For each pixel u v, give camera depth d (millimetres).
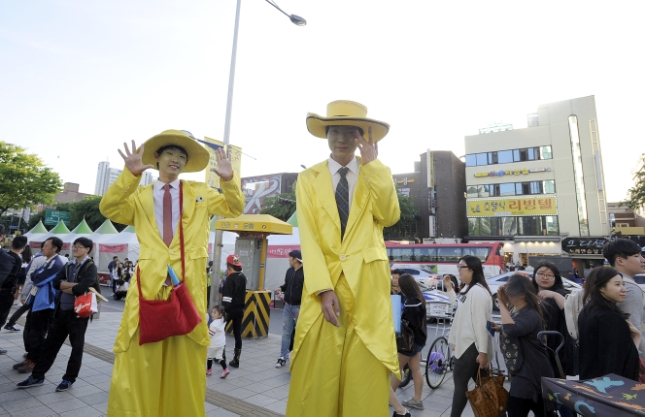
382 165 2061
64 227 23984
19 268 5828
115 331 8023
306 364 1878
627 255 3104
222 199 2910
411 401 4535
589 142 30078
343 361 1881
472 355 3664
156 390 2389
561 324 3740
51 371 5121
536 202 30906
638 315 2908
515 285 3248
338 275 1945
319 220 2086
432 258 20547
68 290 4473
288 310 6254
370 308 1910
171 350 2510
